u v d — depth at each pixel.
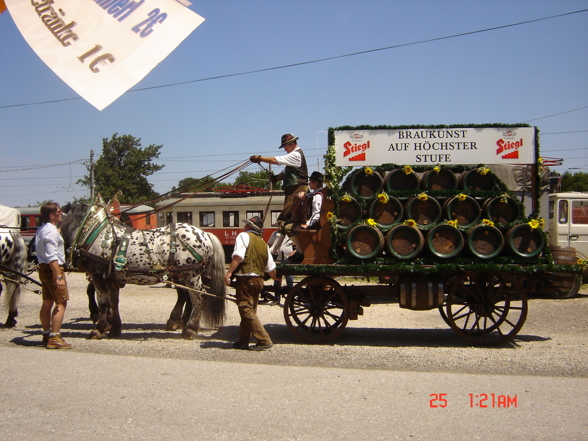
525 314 7.12
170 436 3.98
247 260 6.79
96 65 3.75
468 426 4.18
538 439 3.94
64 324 9.19
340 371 5.70
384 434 4.02
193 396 4.86
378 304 11.99
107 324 7.65
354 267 7.04
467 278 7.40
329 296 7.50
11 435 4.00
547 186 13.80
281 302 11.64
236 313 10.58
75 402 4.70
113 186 40.00
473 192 7.26
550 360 6.17
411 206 7.18
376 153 7.39
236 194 23.86
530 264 7.02
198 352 6.66
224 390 5.03
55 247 6.95
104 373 5.60
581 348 6.96
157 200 8.54
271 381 5.32
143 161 42.16
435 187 7.34
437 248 7.07
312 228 7.38
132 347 6.94
